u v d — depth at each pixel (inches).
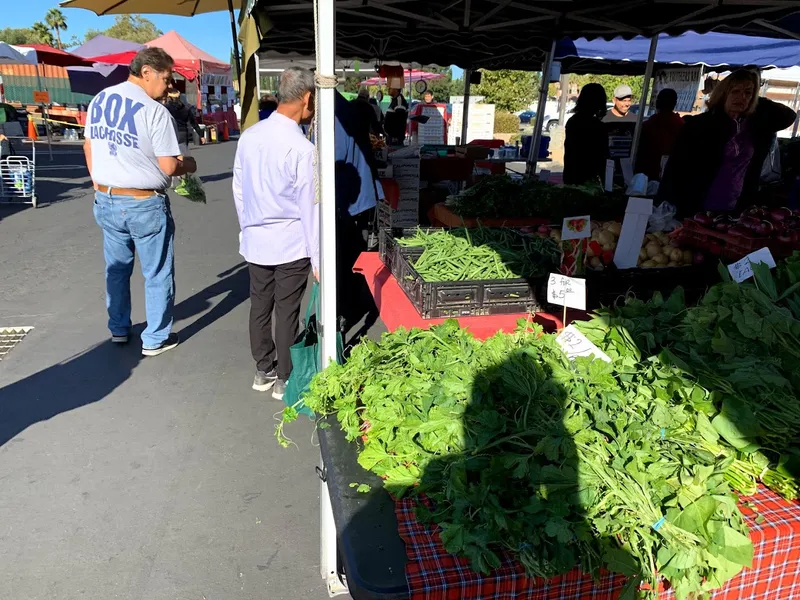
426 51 352.2
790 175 271.4
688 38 337.1
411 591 49.1
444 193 349.7
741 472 61.5
